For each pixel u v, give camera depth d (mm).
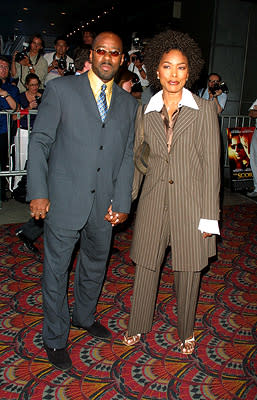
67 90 1998
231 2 7199
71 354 2434
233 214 5273
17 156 5109
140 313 2422
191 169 2111
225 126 7645
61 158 2072
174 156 2092
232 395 2160
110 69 1980
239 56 7480
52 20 19672
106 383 2207
